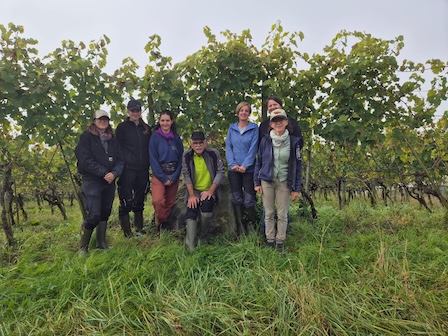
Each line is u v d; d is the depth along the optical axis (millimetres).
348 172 5879
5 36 3965
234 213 4543
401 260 3223
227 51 4574
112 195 4152
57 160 6531
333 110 4809
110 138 4004
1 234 5270
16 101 4016
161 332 2303
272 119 3590
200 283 2818
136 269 3156
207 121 4922
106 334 2289
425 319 2287
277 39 4754
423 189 5207
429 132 4828
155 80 4746
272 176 3732
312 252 3562
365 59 4438
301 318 2326
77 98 4438
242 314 2373
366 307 2455
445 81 4414
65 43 4367
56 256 3805
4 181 4426
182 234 4453
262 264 3279
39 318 2555
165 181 4305
